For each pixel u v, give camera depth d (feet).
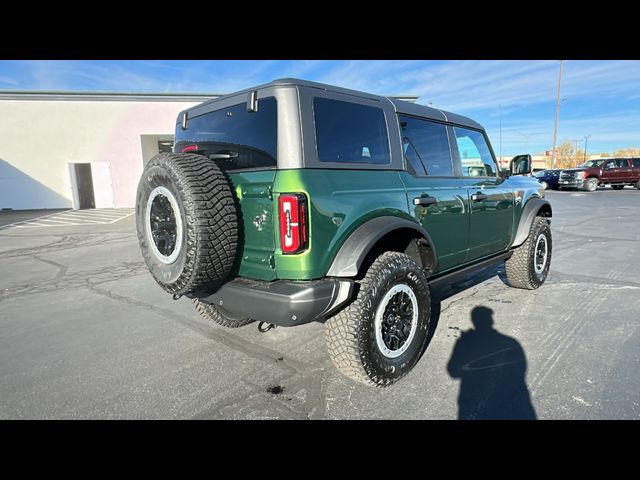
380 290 8.92
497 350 11.07
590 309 14.20
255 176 8.36
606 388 8.96
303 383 9.73
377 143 9.82
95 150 67.46
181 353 11.64
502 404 8.52
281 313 7.89
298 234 7.73
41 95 64.49
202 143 10.31
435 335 12.23
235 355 11.40
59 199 67.77
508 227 14.94
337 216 8.38
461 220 12.22
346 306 8.86
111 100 66.80
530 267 15.97
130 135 68.39
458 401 8.70
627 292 16.16
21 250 30.48
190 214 7.79
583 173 78.02
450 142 12.48
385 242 10.18
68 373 10.57
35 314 15.62
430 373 9.93
